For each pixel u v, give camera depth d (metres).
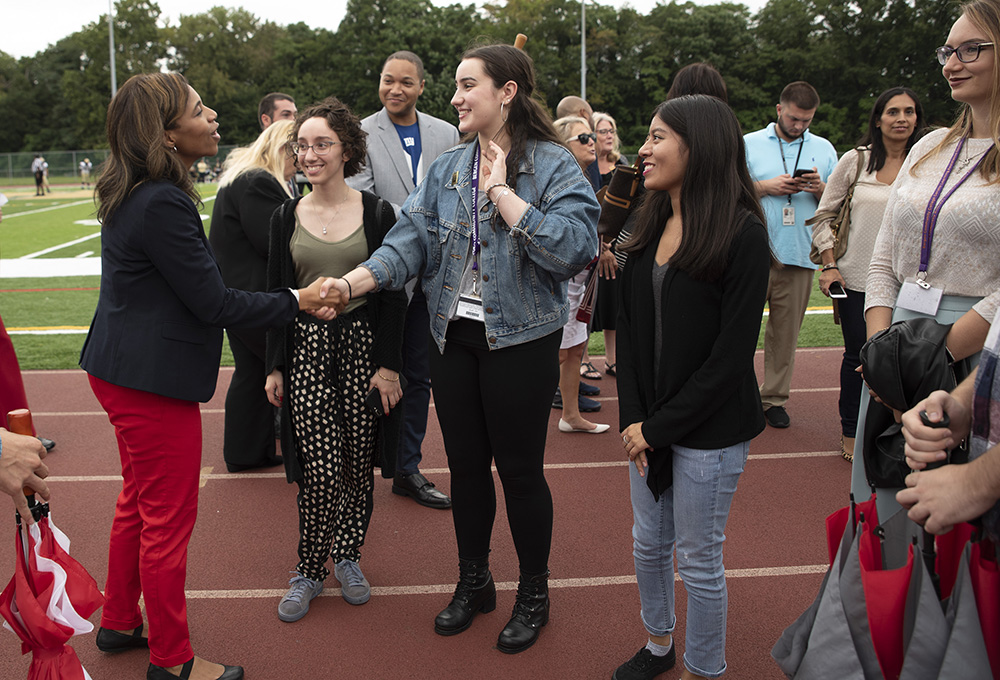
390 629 3.05
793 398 6.02
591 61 64.12
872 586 1.69
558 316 2.79
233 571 3.53
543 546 2.91
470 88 2.65
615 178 3.71
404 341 4.11
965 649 1.55
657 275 2.43
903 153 4.45
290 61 76.75
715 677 2.51
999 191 2.32
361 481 3.29
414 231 2.91
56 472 4.73
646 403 2.48
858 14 53.97
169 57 83.25
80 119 77.25
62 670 2.11
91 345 2.59
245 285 4.23
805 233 5.10
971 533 1.63
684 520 2.40
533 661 2.84
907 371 1.92
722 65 59.72
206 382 2.63
